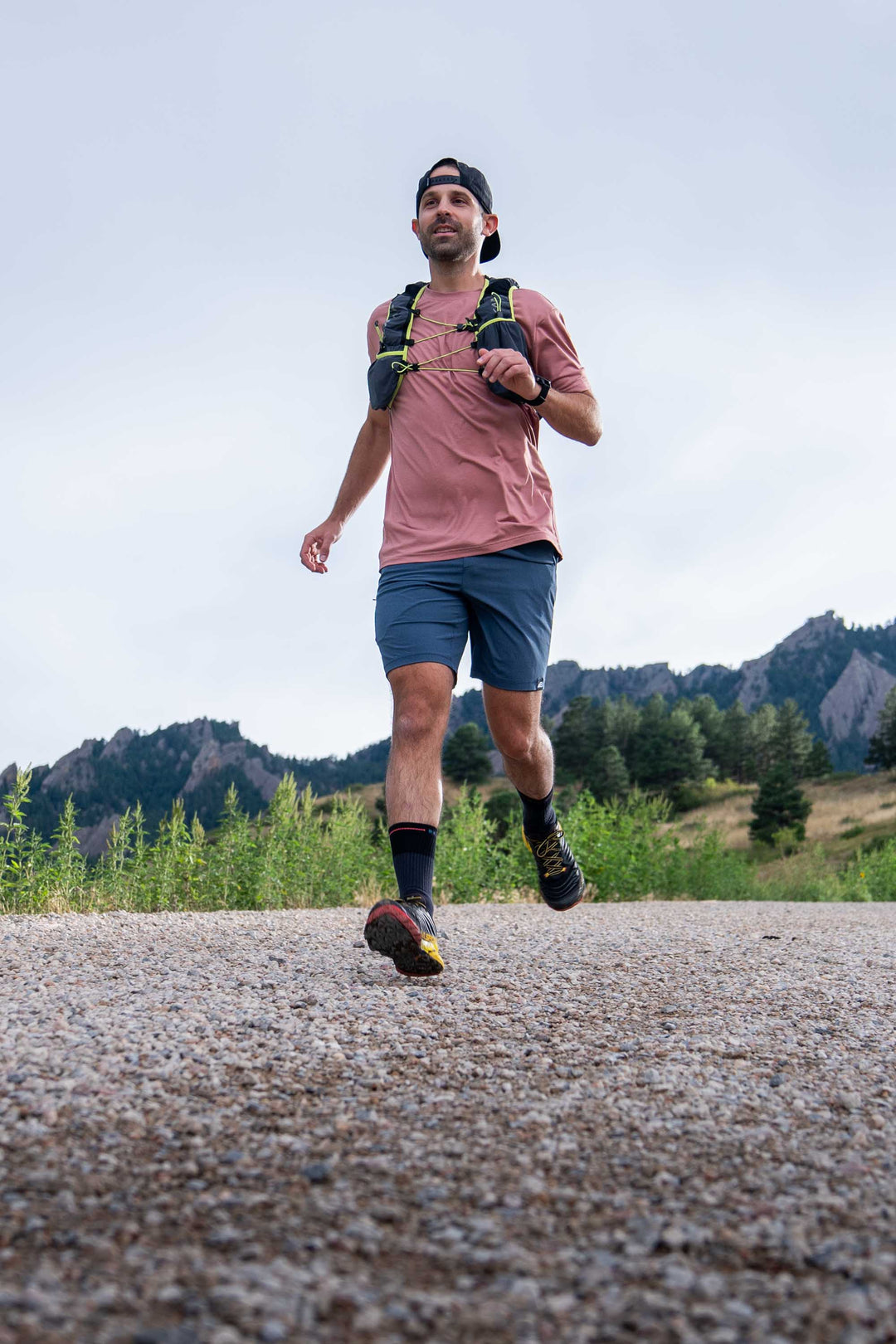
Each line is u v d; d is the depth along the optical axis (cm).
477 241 312
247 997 232
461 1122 155
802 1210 125
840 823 6706
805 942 416
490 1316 97
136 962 286
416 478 294
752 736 11075
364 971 278
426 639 280
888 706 9262
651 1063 192
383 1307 98
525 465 296
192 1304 96
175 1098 160
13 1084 162
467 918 521
